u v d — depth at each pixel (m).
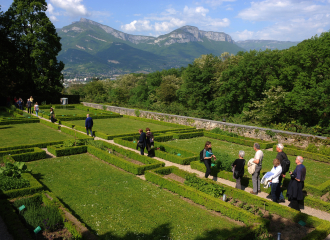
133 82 87.38
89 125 19.92
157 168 11.70
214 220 7.74
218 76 47.34
